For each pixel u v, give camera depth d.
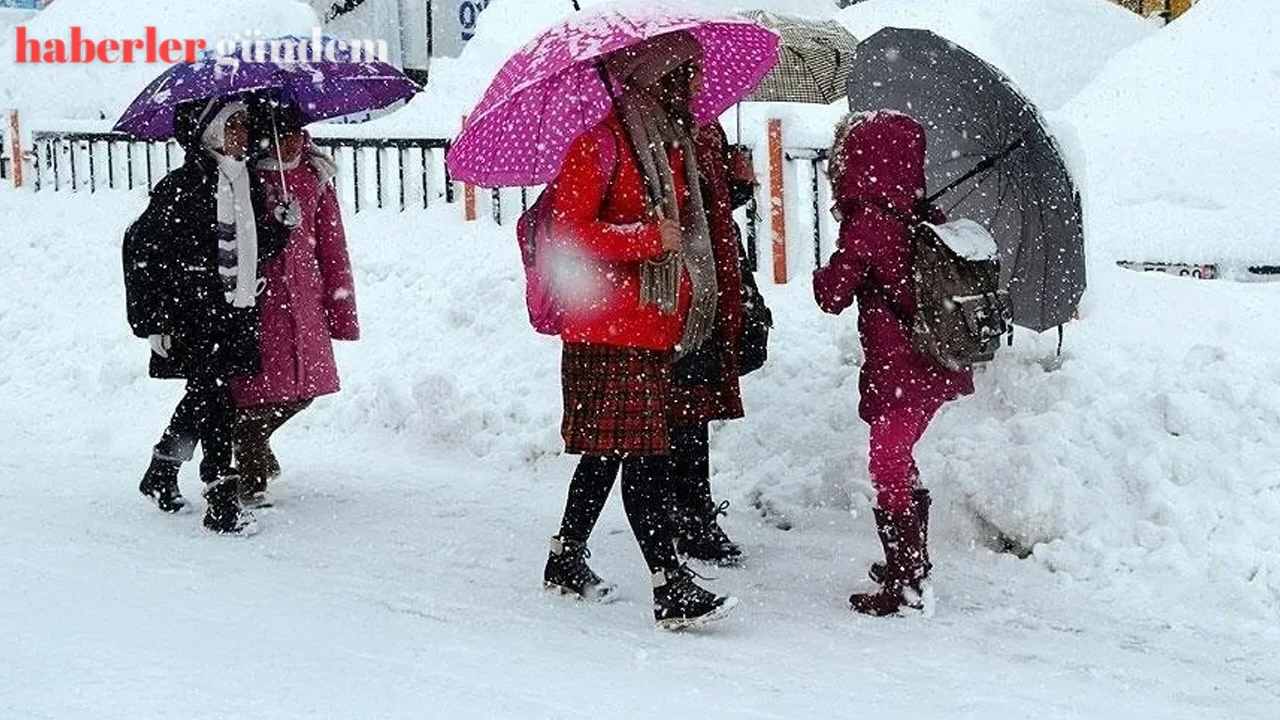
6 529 7.13
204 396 7.03
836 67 9.01
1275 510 5.73
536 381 8.38
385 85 7.76
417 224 10.35
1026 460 6.19
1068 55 16.55
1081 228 5.80
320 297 7.42
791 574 6.24
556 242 5.53
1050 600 5.73
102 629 5.59
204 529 7.12
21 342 10.73
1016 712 4.68
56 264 11.53
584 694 4.89
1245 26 15.14
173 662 5.20
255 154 7.00
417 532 7.03
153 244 7.00
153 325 7.04
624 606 5.95
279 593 6.13
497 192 10.07
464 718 4.66
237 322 7.00
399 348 9.13
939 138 6.11
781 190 8.30
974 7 16.55
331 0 19.67
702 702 4.81
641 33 5.34
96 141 12.80
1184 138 13.35
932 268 5.50
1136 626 5.43
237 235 6.93
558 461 7.89
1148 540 5.87
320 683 5.00
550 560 6.06
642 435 5.57
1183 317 7.00
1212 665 5.05
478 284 9.23
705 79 6.22
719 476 7.30
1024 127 5.75
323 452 8.57
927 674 5.04
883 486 5.66
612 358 5.60
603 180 5.52
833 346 7.61
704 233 5.71
